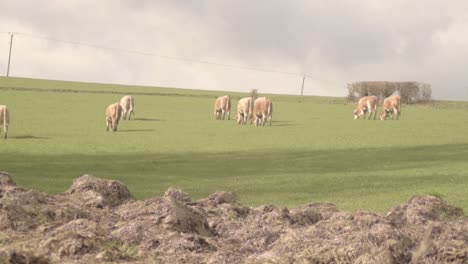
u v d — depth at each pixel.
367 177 28.75
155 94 99.50
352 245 8.99
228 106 64.81
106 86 109.31
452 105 86.94
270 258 9.16
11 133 46.03
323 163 34.19
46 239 10.06
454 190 24.16
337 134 49.31
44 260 8.27
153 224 11.43
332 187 25.78
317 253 8.98
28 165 30.72
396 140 45.47
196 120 62.19
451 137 47.88
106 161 33.19
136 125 55.12
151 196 22.72
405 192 24.00
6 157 33.59
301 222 12.72
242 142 43.41
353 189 25.17
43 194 13.80
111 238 10.53
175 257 9.93
